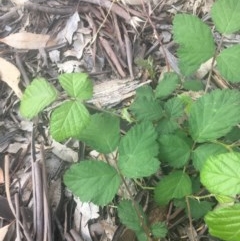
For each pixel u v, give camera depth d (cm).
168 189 28
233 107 28
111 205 32
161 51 41
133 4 44
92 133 29
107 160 31
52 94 28
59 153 35
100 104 38
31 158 35
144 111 31
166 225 31
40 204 32
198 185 31
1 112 38
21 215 32
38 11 44
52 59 41
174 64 40
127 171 27
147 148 27
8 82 40
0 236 31
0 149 36
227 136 31
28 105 29
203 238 31
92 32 42
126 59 41
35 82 29
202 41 30
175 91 37
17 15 44
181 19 30
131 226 29
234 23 31
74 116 27
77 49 42
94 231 32
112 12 43
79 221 32
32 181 33
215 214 22
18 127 37
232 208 22
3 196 33
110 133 29
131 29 43
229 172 22
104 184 27
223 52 31
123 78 39
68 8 44
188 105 33
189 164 32
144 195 33
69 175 27
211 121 28
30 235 31
